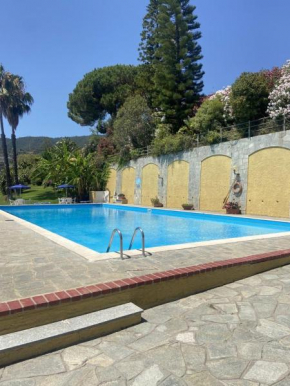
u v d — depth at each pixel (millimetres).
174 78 22781
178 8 21953
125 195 23812
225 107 17391
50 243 5988
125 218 14961
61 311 2955
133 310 3150
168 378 2234
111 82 30906
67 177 25672
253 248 5602
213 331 2949
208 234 10266
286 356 2506
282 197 12742
